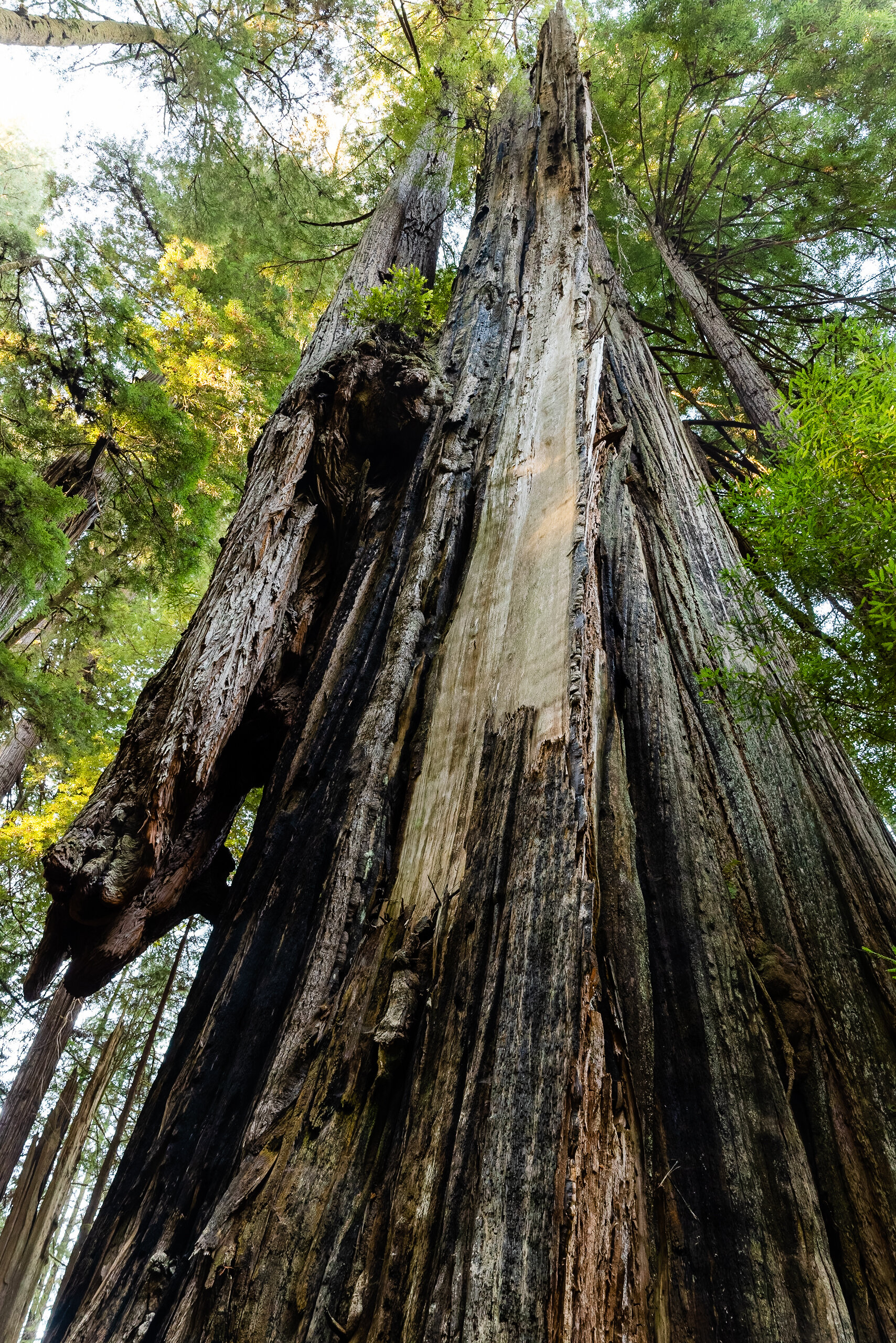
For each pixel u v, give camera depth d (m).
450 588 3.90
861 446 2.53
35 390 10.46
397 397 4.98
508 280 5.75
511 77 9.52
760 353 9.84
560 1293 1.57
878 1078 2.49
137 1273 2.14
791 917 2.95
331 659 3.94
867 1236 2.12
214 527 11.41
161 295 12.02
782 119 9.61
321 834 3.12
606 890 2.74
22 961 11.42
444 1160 1.93
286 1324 1.82
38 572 8.81
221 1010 2.76
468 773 2.93
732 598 4.48
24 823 9.68
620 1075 2.08
